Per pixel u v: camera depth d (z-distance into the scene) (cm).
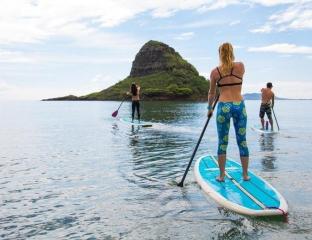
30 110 5512
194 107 5625
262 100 1881
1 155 1223
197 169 850
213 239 501
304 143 1416
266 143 1420
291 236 504
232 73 723
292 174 865
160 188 761
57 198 709
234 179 755
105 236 523
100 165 1023
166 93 12812
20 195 734
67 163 1065
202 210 616
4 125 2544
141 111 4272
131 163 1042
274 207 587
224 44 730
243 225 547
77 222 579
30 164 1058
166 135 1733
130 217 595
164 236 516
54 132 2002
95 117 3334
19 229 555
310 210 607
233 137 1631
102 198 702
